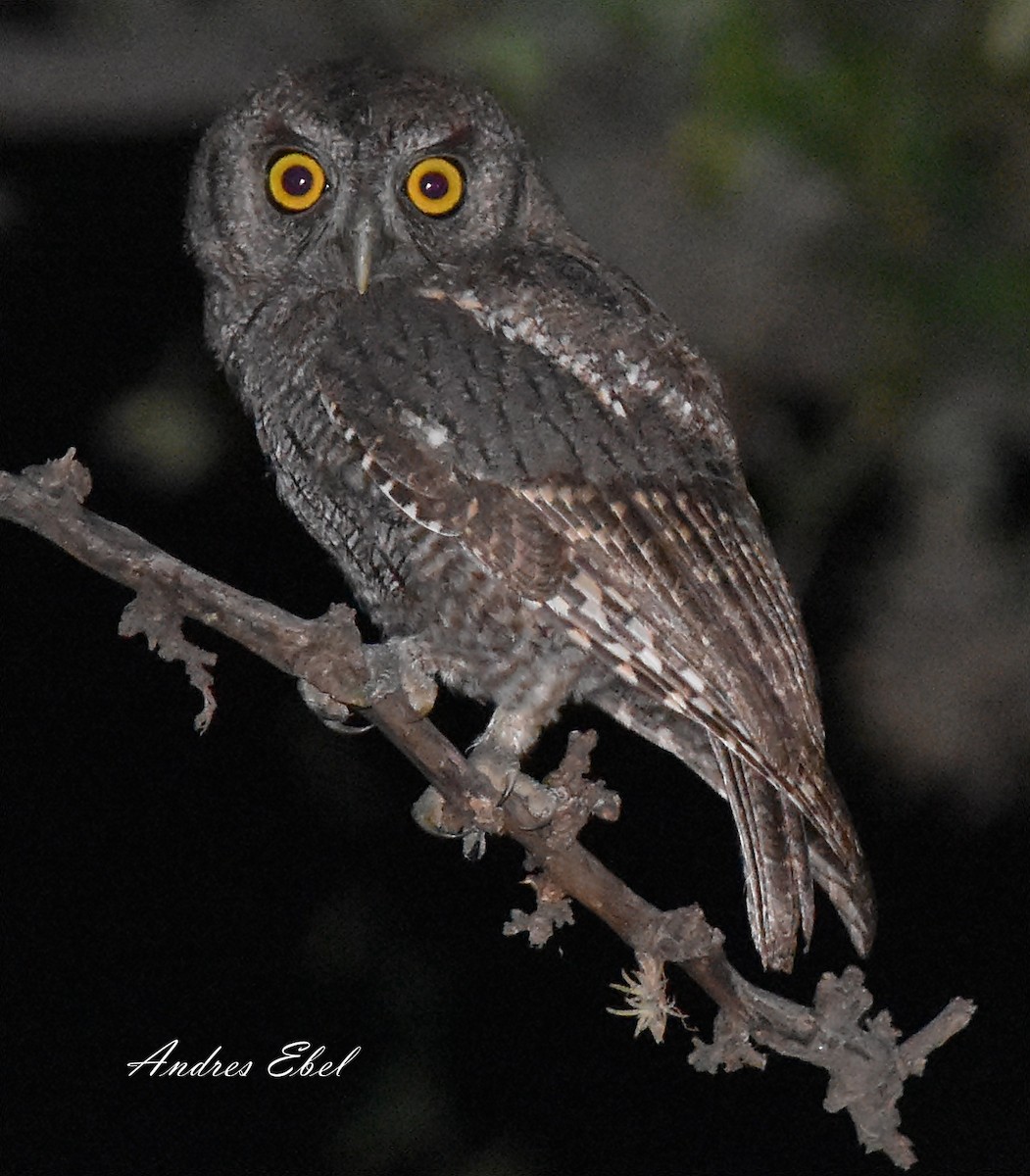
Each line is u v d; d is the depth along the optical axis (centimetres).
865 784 1565
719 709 906
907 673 1173
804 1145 1581
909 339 1068
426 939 1576
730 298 1097
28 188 1474
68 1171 1538
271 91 1011
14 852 1620
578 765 795
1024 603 1161
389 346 957
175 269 1481
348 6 1081
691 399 979
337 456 959
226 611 749
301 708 1599
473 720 1563
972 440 1102
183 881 1611
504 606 936
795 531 1263
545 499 925
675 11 947
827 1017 784
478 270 985
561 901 797
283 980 1580
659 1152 1558
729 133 962
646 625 918
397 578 962
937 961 1628
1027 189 989
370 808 1595
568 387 952
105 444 1498
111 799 1630
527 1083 1552
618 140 1097
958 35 959
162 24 1134
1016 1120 1585
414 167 984
